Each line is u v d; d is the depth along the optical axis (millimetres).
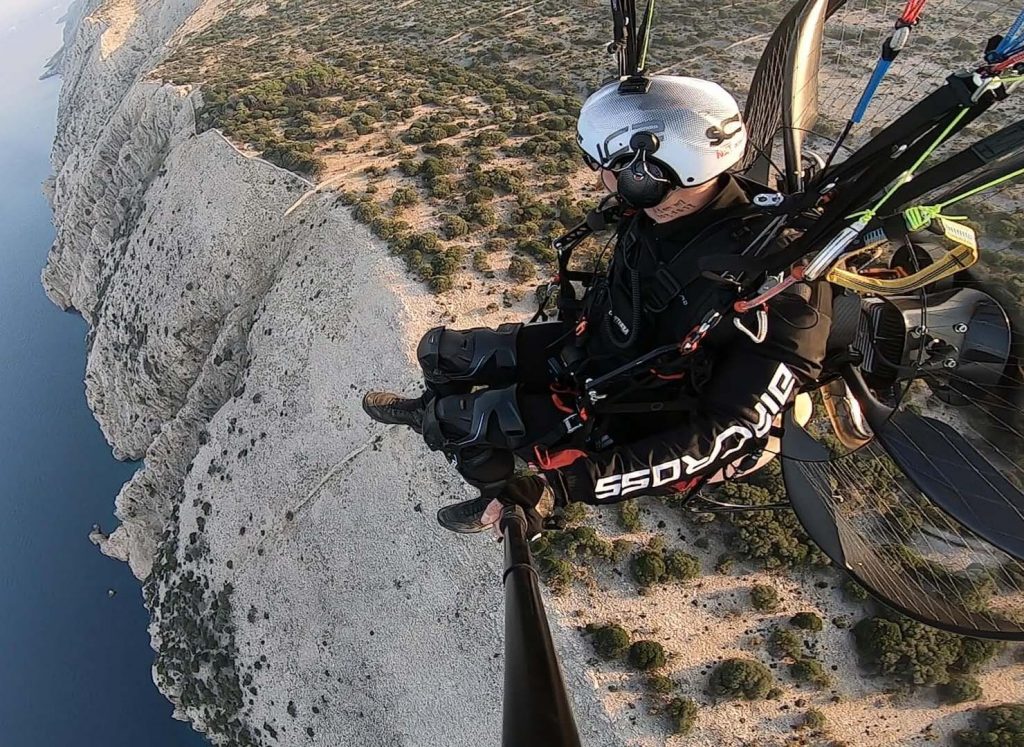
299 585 46469
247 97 73000
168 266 68375
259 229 61844
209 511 53031
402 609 41625
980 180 3938
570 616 35969
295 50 92688
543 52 79375
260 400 53125
